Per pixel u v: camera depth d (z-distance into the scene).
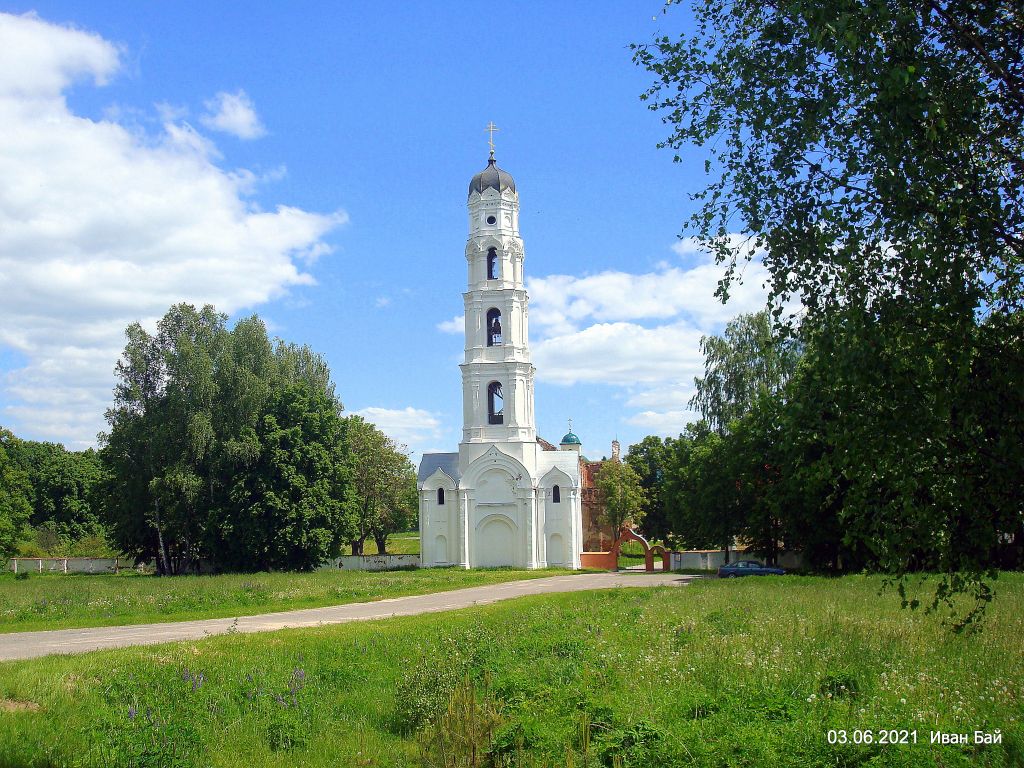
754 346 74.62
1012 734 12.57
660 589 44.75
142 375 78.19
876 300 11.88
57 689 17.19
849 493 12.70
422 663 19.14
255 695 18.05
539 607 35.28
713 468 65.06
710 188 13.44
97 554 106.88
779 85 12.70
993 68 11.84
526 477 82.44
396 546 139.12
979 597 12.91
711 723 13.56
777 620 25.47
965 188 11.70
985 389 11.41
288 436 73.44
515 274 86.56
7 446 88.12
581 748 12.98
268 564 72.62
